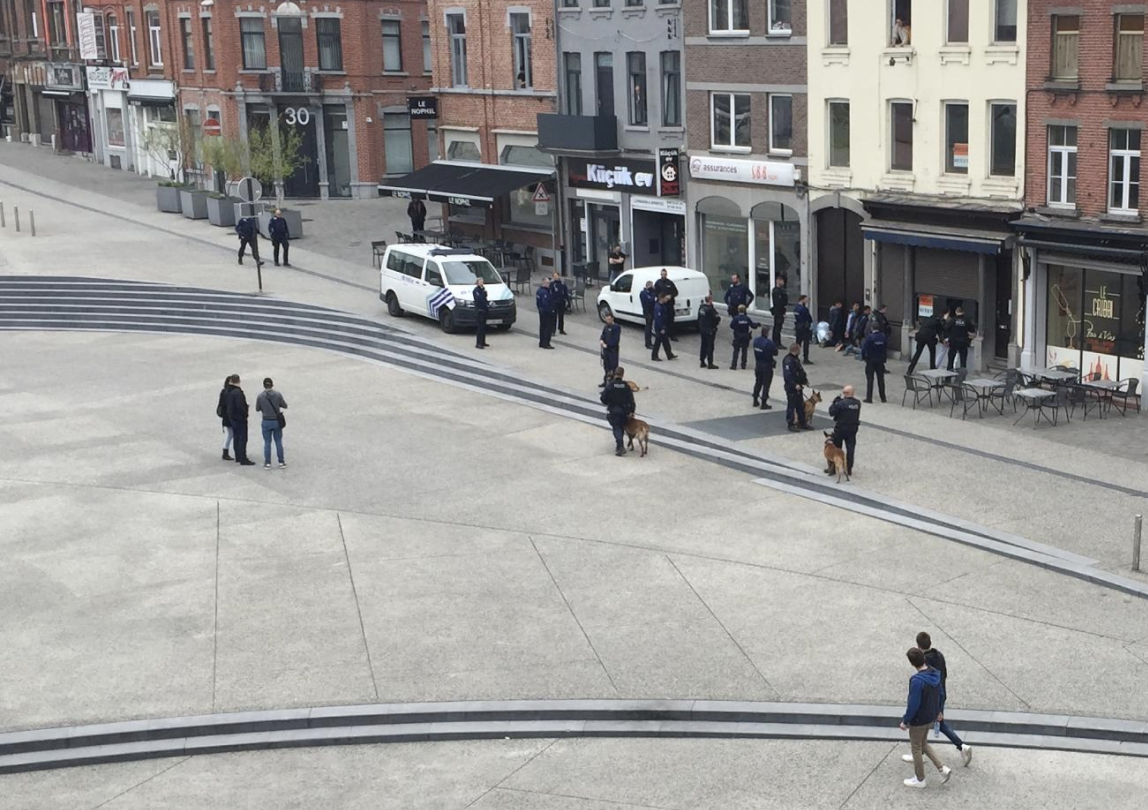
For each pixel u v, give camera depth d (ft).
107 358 129.90
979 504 80.94
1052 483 84.28
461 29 172.55
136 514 85.92
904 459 89.97
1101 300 103.50
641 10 142.20
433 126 221.05
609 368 107.45
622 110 147.54
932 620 66.39
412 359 123.75
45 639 68.33
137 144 248.32
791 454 91.76
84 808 54.29
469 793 54.24
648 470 91.56
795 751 56.34
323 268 161.99
